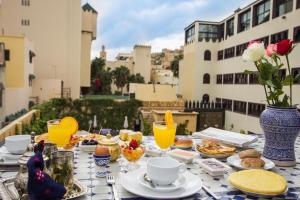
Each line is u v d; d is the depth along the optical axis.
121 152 1.69
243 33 16.66
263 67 1.65
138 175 1.33
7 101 12.36
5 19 21.78
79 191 1.18
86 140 1.96
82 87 28.19
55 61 22.78
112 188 1.26
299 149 2.08
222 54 19.80
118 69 39.34
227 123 18.48
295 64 11.66
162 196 1.13
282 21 12.88
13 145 1.59
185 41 22.92
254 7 15.50
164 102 16.77
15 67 15.36
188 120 14.58
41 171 0.98
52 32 22.64
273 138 1.66
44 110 8.43
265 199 1.19
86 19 27.52
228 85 18.58
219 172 1.45
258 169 1.45
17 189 1.10
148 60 41.91
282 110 1.62
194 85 20.56
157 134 1.76
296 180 1.43
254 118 15.09
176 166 1.22
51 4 22.47
